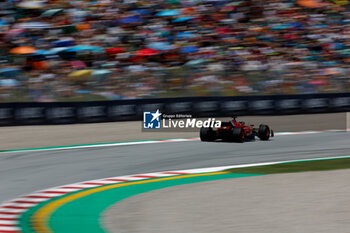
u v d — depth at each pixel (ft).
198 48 240.94
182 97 194.39
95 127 171.63
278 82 236.84
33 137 150.61
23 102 173.06
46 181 89.15
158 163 108.06
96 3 239.91
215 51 241.76
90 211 66.08
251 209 64.90
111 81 210.59
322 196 72.59
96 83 207.41
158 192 77.82
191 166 103.96
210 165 104.88
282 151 123.24
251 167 101.76
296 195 73.41
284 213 62.49
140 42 233.76
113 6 241.55
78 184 86.28
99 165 105.91
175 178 91.20
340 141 141.08
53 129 166.71
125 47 228.84
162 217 61.57
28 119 173.88
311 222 57.82
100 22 234.17
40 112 175.22
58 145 136.56
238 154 118.83
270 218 59.98
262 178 88.38
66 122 178.50
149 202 70.64
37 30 221.25
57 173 96.99
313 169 98.02
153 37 237.04
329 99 219.41
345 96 223.51
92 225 58.49
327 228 55.11
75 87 203.31
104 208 67.77
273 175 91.40
